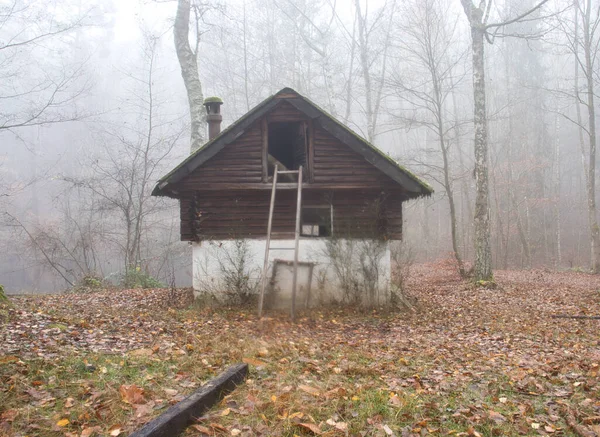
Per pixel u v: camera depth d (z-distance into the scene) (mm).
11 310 8641
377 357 7785
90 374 5656
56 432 4246
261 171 13117
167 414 4301
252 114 12820
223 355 6898
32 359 5945
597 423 4980
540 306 14016
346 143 12805
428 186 12734
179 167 12648
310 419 4703
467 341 9352
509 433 4691
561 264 36062
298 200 12094
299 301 13164
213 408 4898
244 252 13250
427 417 5031
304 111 12820
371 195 13555
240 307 12844
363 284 13125
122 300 14125
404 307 13180
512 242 39312
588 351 8453
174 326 9258
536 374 6781
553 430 4781
